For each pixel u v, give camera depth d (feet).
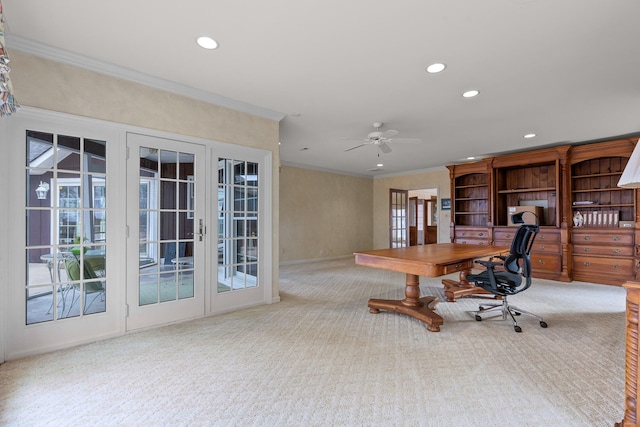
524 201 19.60
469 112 12.66
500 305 11.07
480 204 22.07
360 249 29.17
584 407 5.85
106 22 7.03
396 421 5.46
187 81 10.05
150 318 9.89
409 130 15.07
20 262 7.93
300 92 10.85
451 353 8.12
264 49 8.14
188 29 7.29
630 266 15.10
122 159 9.39
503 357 7.89
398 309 10.96
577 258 16.74
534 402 6.01
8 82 4.42
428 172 26.22
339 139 16.74
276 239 13.14
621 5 6.29
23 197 7.97
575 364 7.52
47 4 6.40
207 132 11.12
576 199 17.67
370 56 8.45
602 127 14.51
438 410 5.76
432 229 37.68
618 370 7.23
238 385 6.61
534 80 9.77
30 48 7.89
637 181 4.58
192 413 5.69
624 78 9.57
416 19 6.85
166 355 8.00
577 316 11.02
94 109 8.88
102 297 9.13
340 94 11.00
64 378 6.88
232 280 11.85
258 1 6.30
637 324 4.75
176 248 10.49
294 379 6.84
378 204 29.89
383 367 7.38
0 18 4.25
